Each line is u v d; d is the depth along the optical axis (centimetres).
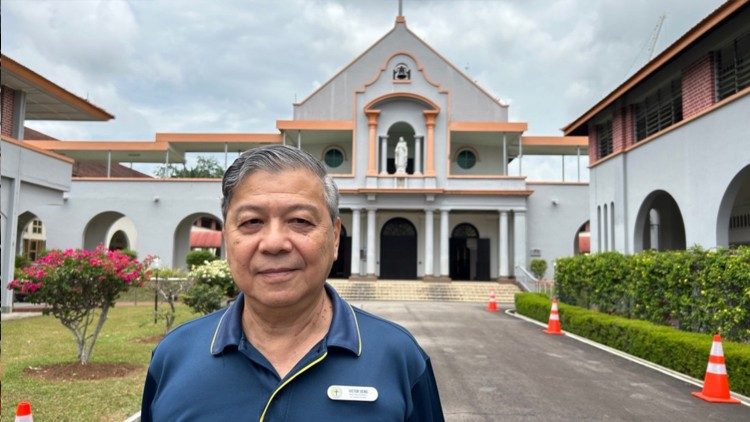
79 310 829
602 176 1894
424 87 2798
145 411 195
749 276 810
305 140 3017
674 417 627
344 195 2714
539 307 1577
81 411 600
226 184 189
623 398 708
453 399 699
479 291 2527
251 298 180
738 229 1764
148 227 2706
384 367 175
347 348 171
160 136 2869
